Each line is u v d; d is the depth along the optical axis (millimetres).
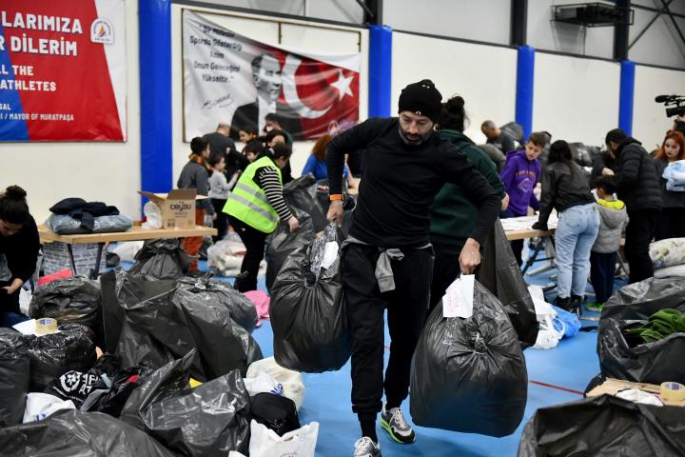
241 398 2994
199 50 9633
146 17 8922
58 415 2666
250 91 10219
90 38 8625
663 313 3830
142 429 2807
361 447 2936
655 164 6336
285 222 5695
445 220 3391
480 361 2885
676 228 6523
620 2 16047
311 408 3879
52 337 3508
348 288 3045
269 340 5102
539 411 2311
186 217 6020
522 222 6477
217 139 8805
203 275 5098
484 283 3848
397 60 12172
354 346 3016
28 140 8289
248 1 10203
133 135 9133
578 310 5977
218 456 2789
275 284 3215
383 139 3002
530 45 14492
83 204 5625
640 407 2236
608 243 6094
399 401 3432
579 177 5809
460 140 3373
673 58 17719
